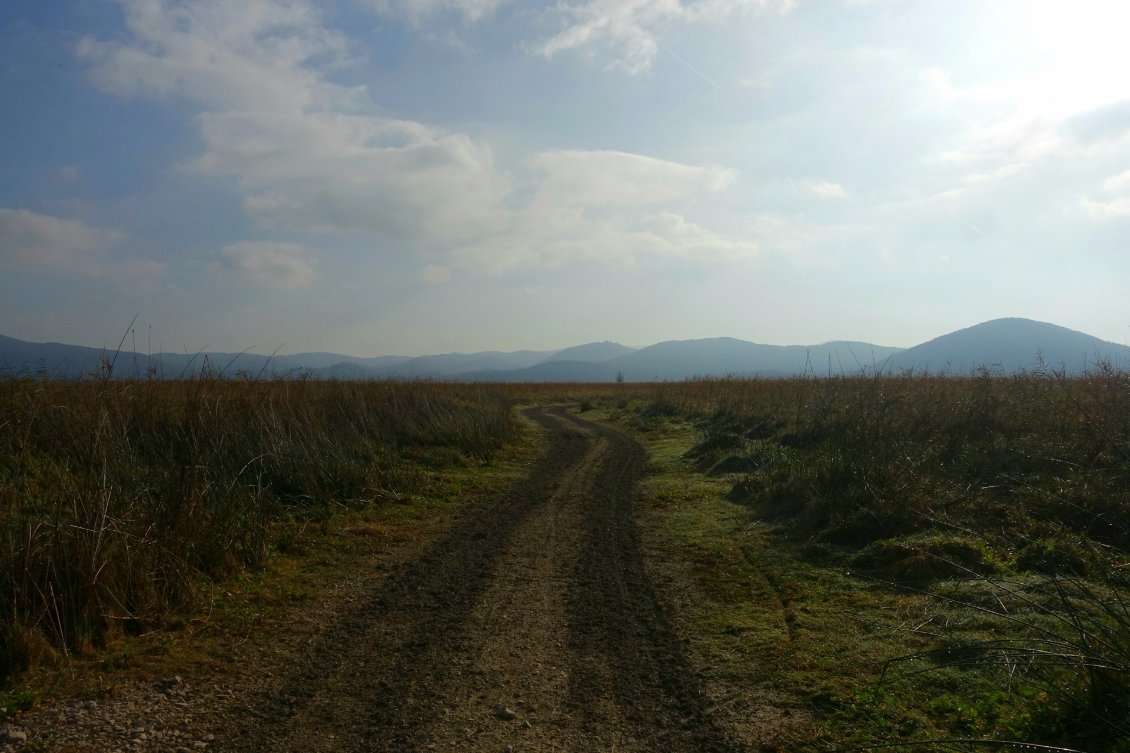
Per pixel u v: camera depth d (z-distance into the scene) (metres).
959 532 7.83
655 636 6.05
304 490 10.69
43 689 4.82
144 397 11.83
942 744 4.11
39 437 9.94
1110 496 7.98
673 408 26.67
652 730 4.49
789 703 4.79
